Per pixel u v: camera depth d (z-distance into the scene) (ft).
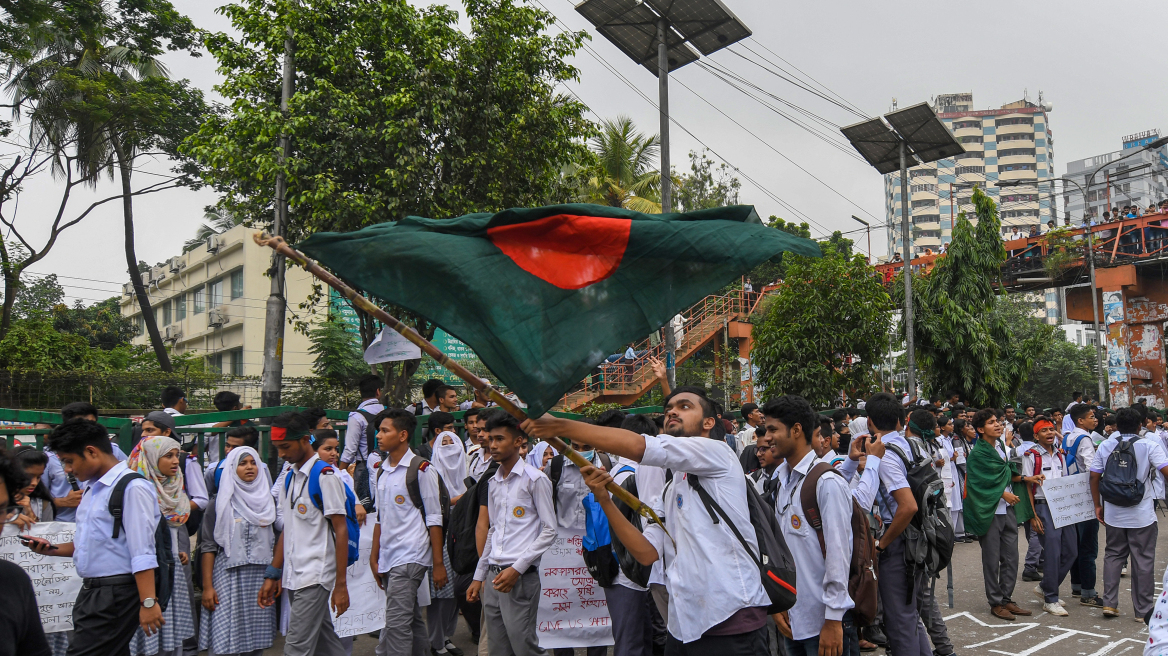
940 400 56.85
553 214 9.30
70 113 55.83
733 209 9.97
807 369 46.37
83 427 13.69
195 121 63.10
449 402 26.43
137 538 13.55
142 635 17.84
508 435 16.20
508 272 9.12
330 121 34.17
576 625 17.57
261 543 18.79
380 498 18.24
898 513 15.76
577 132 39.68
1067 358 139.54
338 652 17.22
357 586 18.40
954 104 355.36
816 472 13.39
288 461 16.78
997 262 56.49
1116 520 23.52
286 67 34.83
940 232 339.57
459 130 36.68
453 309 8.89
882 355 48.96
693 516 10.53
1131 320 92.07
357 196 33.35
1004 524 24.59
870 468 16.08
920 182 342.85
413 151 33.76
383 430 18.13
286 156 34.01
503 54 37.22
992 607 24.30
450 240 9.25
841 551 12.84
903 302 58.75
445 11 37.01
